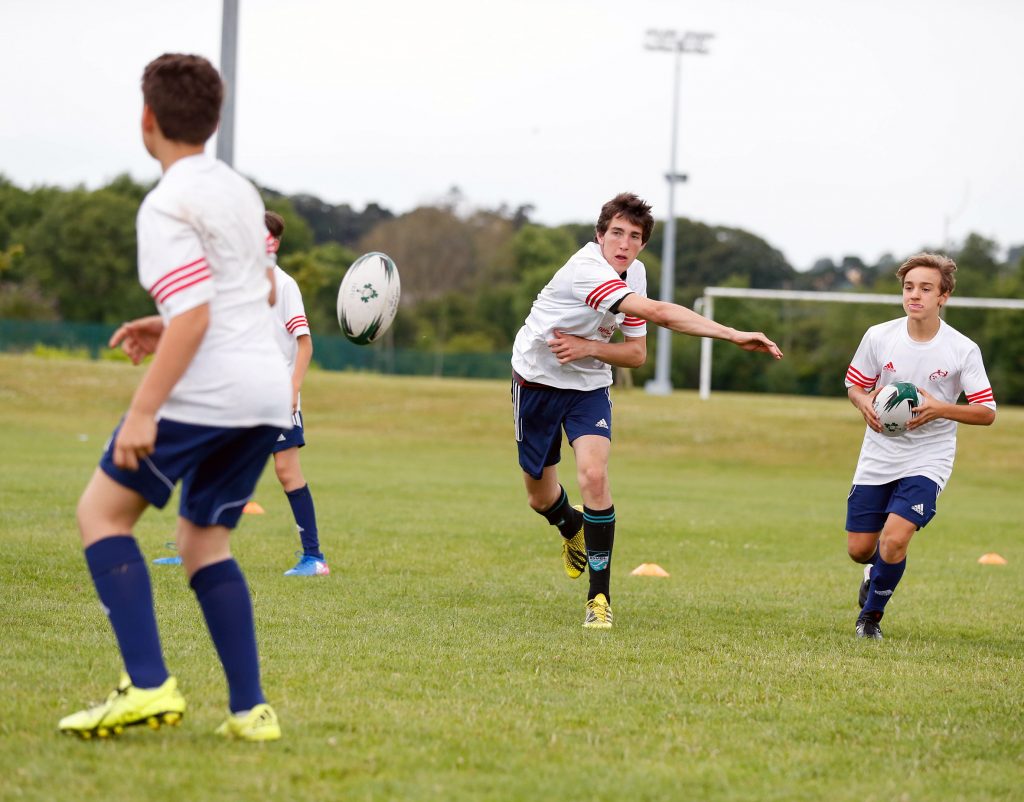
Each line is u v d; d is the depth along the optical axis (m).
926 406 22.75
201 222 12.20
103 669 16.19
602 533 22.48
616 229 22.12
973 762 13.52
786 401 150.50
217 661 17.12
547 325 22.73
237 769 11.74
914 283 23.59
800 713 15.64
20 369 118.06
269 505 46.12
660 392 166.75
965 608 27.62
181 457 12.36
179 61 12.62
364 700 15.09
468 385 135.38
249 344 12.63
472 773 12.06
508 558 32.47
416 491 55.09
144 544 31.53
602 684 16.88
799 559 36.31
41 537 30.91
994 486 83.81
